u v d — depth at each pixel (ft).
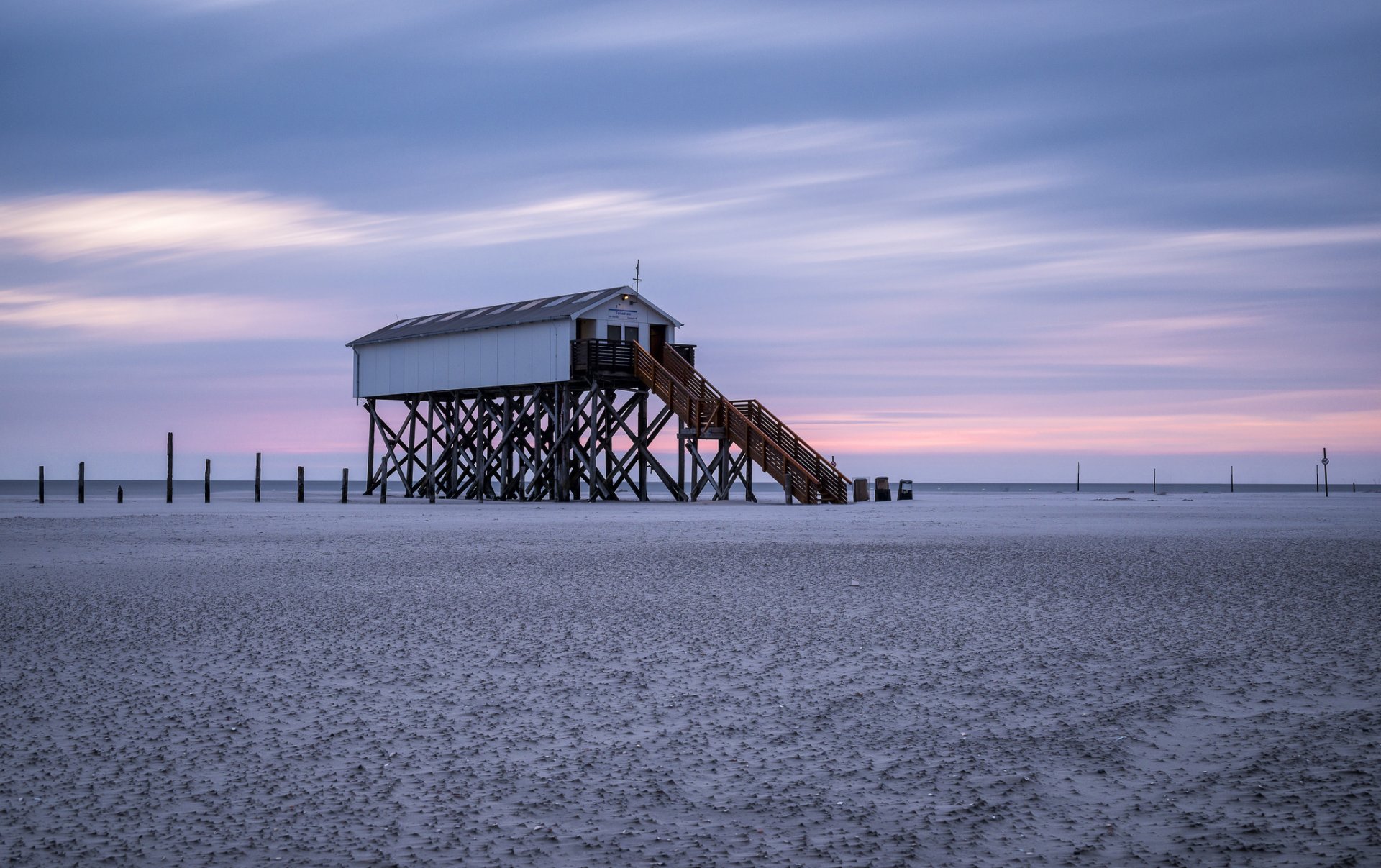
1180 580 60.54
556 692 32.22
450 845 19.92
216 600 53.16
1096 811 21.39
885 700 30.96
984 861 18.99
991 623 44.62
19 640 41.16
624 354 187.21
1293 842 19.48
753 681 33.60
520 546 87.81
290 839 20.25
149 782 23.54
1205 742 26.11
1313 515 148.46
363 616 47.37
